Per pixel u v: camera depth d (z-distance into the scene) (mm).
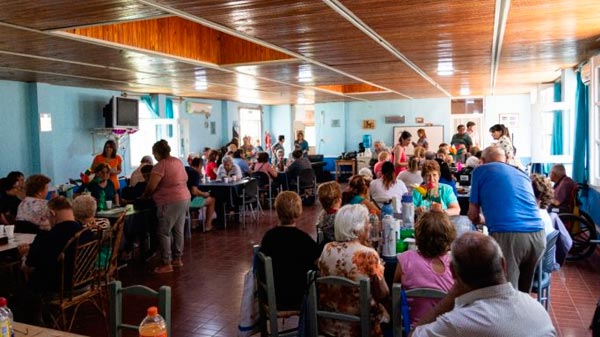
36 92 7641
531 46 5316
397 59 6012
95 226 4066
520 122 13023
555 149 8555
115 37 4594
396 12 3641
